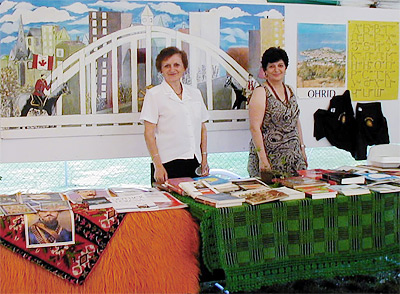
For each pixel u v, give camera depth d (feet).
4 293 8.90
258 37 15.92
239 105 15.98
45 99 14.65
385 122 17.01
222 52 15.70
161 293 9.59
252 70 15.99
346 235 10.41
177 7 15.28
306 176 11.98
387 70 17.16
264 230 9.84
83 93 14.89
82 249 9.27
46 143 14.80
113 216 9.45
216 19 15.56
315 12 16.28
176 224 9.76
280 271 10.00
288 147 13.48
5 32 14.26
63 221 9.17
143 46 15.16
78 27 14.67
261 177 11.89
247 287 9.73
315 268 10.28
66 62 14.70
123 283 9.41
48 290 9.13
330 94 16.66
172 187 11.27
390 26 17.03
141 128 15.38
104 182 16.33
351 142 16.84
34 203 9.68
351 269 10.53
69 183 16.07
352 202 10.39
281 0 15.99
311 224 10.14
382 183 11.26
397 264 10.98
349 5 16.65
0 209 9.22
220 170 16.40
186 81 15.52
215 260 9.75
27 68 14.48
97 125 15.07
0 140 14.51
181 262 9.78
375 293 11.14
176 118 13.09
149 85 15.31
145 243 9.54
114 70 15.03
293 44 16.20
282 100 13.37
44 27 14.48
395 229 10.87
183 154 13.23
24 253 8.97
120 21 14.93
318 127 16.58
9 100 14.46
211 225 9.61
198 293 9.96
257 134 13.34
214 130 15.88
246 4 15.74
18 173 15.72
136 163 16.52
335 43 16.56
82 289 9.27
